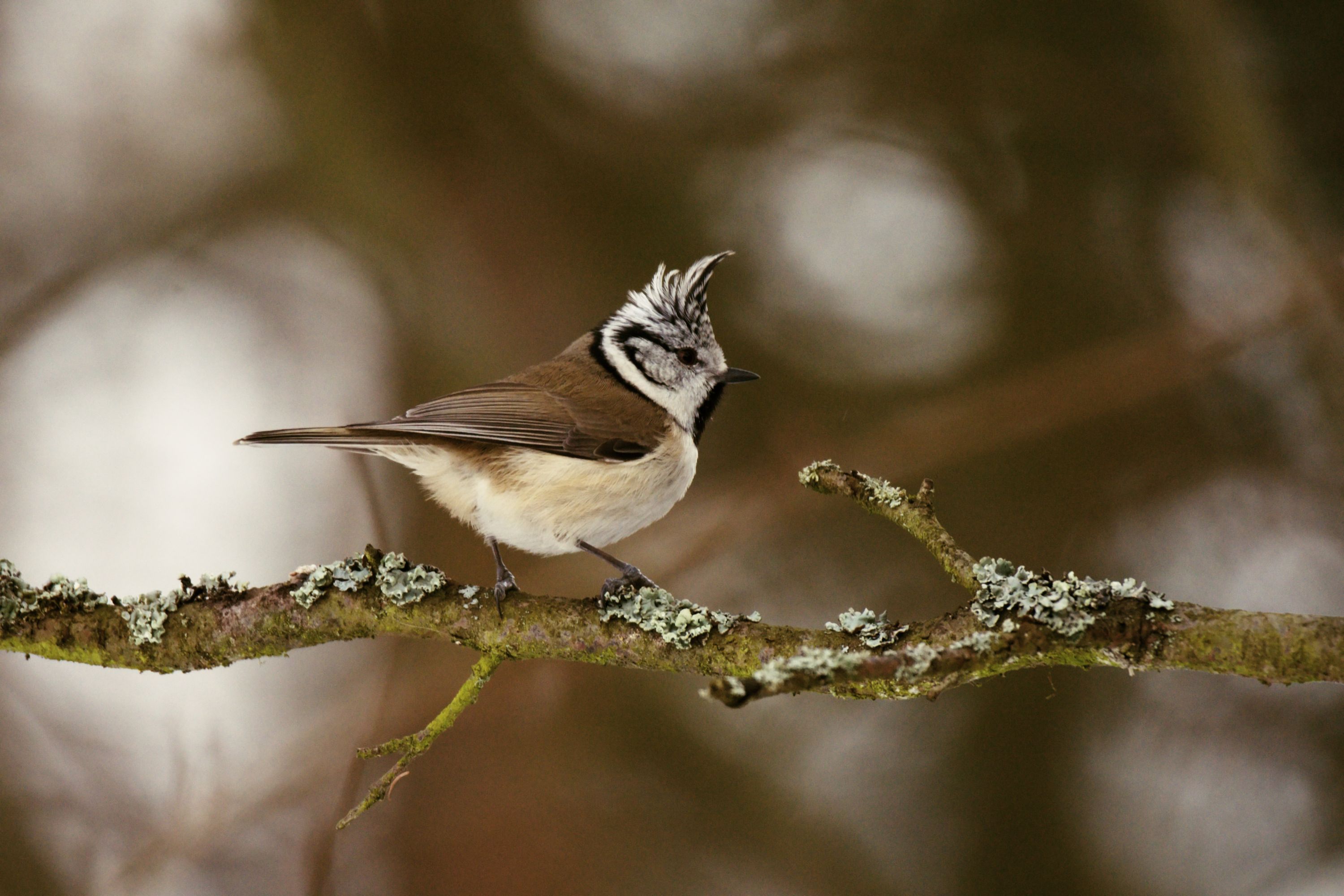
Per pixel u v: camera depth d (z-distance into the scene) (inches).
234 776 405.7
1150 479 482.9
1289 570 461.7
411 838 439.2
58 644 240.5
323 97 486.6
